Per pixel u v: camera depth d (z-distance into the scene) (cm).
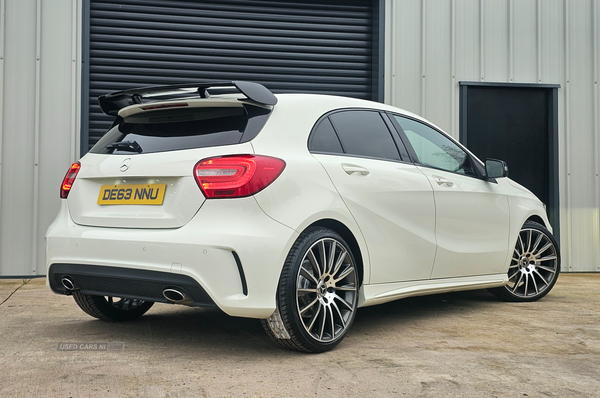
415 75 688
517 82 710
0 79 604
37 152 610
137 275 278
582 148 725
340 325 309
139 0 654
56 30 617
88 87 627
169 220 276
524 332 355
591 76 727
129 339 322
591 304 466
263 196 271
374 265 331
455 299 489
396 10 685
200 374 254
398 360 283
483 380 252
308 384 242
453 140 431
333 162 314
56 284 321
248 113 292
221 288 262
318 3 697
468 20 698
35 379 243
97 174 304
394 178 350
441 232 385
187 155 281
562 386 244
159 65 659
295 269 279
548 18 718
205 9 671
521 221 466
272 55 687
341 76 702
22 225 607
